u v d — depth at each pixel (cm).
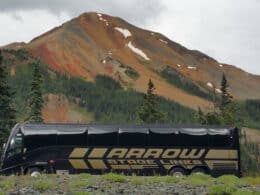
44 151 4150
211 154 4216
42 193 2209
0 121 6100
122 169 4184
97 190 2316
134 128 4238
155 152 4206
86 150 4178
